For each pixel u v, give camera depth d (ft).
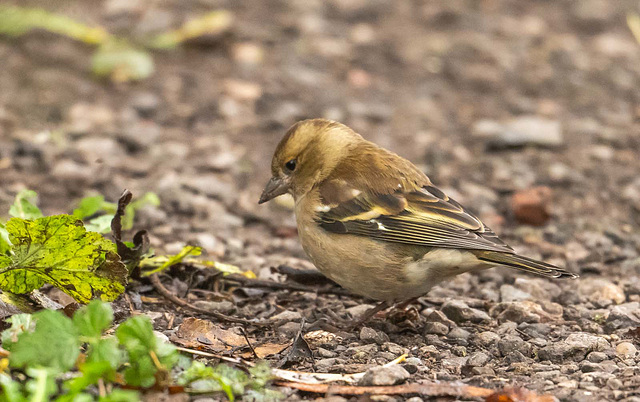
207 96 53.16
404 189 28.45
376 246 27.37
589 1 76.13
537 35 68.44
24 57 55.31
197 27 59.82
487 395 21.83
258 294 30.48
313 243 28.58
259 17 66.85
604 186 44.86
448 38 66.44
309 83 56.29
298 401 21.61
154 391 20.22
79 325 19.69
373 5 71.36
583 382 23.38
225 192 41.75
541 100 57.11
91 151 44.45
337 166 29.73
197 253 29.22
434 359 25.27
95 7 64.34
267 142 48.73
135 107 50.39
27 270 24.06
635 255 36.76
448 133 51.29
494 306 29.94
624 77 61.46
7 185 39.45
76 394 18.60
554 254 37.04
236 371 21.16
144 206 38.81
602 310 30.01
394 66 60.80
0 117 46.96
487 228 28.19
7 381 19.39
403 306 29.43
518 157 48.16
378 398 21.61
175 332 25.86
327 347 26.05
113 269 24.21
